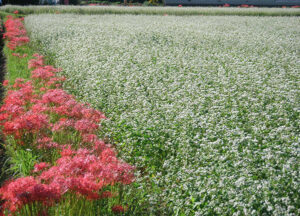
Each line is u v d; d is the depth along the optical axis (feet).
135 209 14.97
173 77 31.65
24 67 39.63
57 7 117.50
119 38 53.47
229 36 58.18
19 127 18.22
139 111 23.62
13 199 11.62
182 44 50.70
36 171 15.06
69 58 41.88
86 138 19.58
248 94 26.04
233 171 15.29
